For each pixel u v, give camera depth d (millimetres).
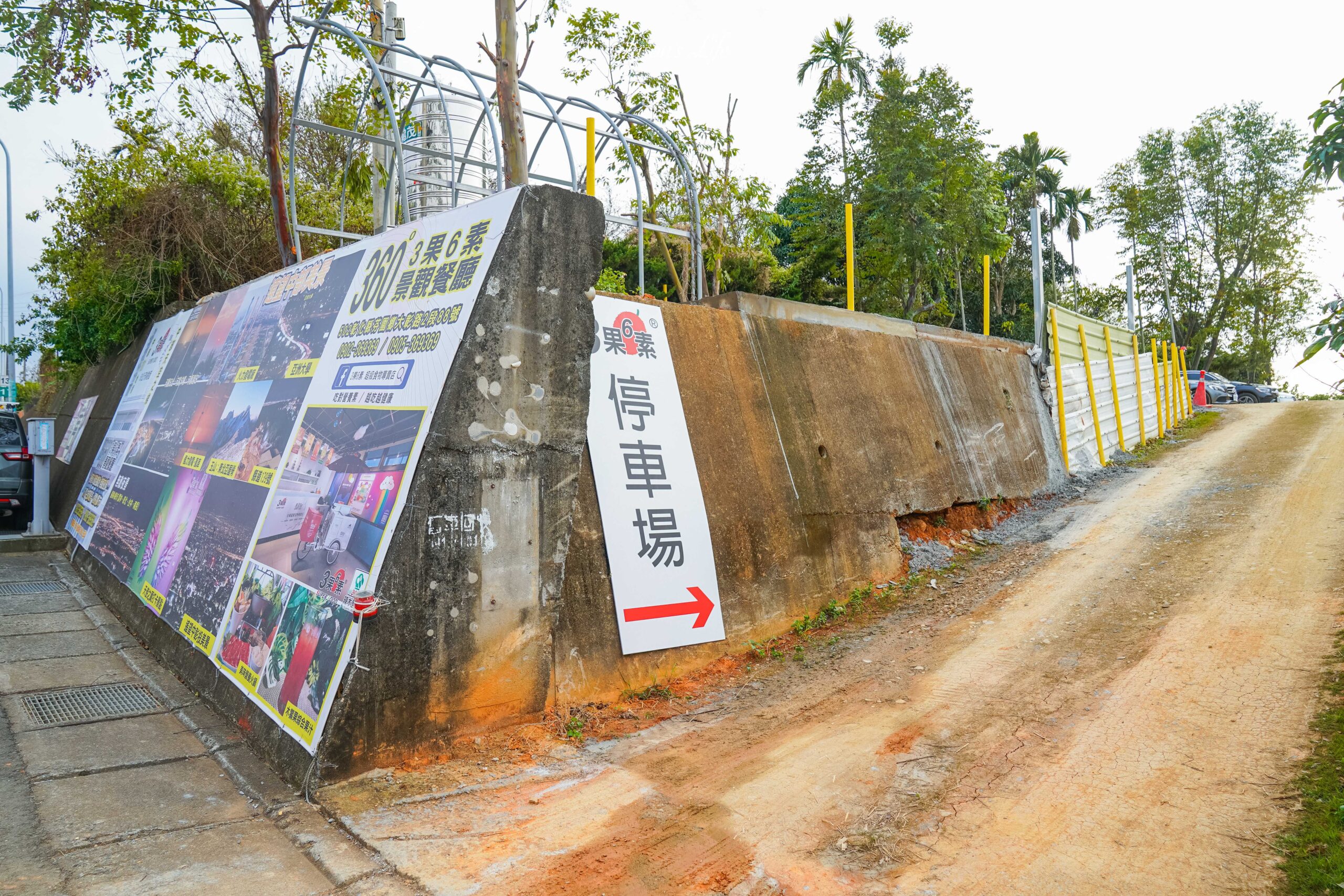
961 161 23641
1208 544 8656
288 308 7461
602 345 7102
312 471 5734
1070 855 3787
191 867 3600
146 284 11750
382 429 5254
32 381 22109
